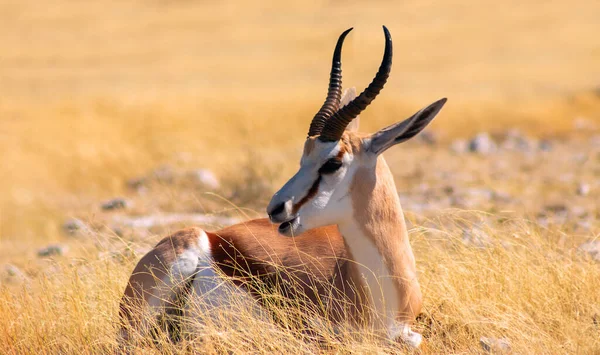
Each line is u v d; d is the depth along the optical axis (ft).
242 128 246.27
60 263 90.99
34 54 563.89
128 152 213.05
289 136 246.06
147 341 71.20
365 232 67.87
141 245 102.06
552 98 301.43
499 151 223.30
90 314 77.56
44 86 399.44
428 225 115.14
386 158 216.54
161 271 72.69
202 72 475.31
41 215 158.51
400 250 69.36
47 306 79.05
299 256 73.46
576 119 270.05
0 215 157.38
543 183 169.68
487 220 113.80
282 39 618.44
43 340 74.59
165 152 219.82
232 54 559.38
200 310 72.28
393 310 69.00
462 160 208.64
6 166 196.34
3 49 585.22
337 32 635.25
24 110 248.32
